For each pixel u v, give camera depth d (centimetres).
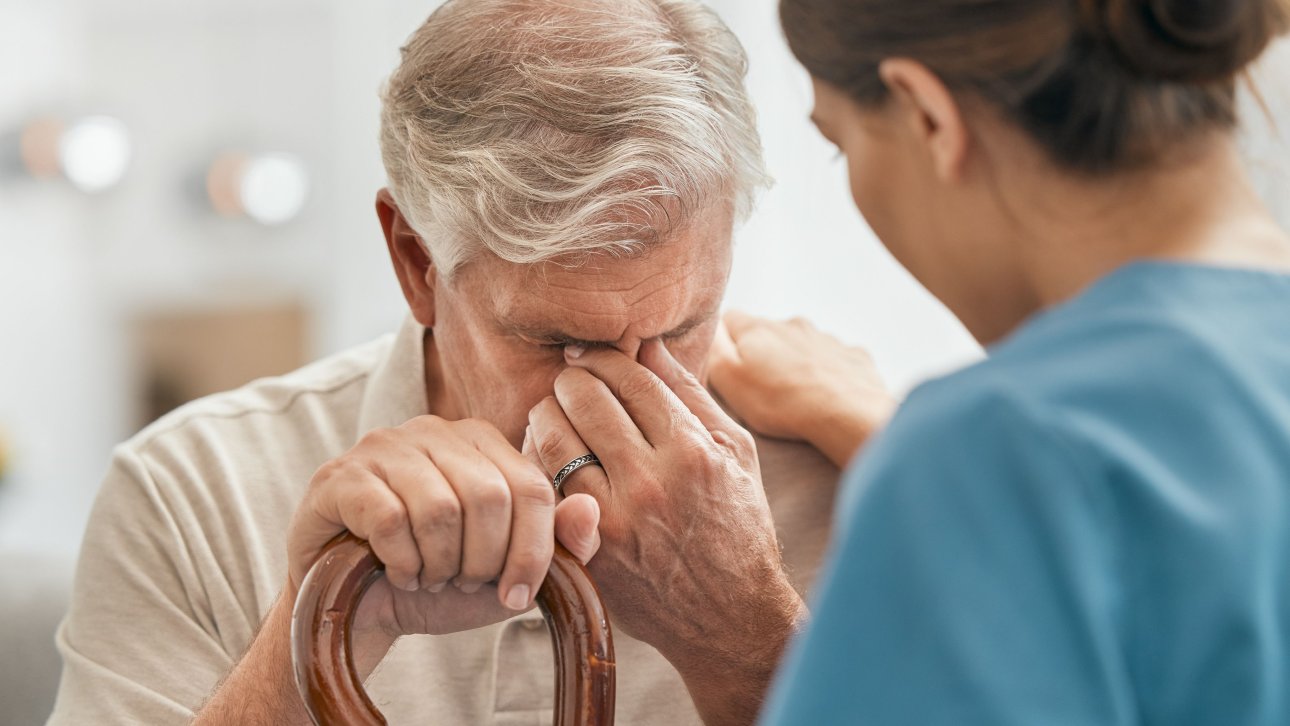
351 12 302
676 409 97
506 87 97
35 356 319
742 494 98
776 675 100
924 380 60
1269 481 56
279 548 116
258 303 312
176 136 312
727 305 241
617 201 95
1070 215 64
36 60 314
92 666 111
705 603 98
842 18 67
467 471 82
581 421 97
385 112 104
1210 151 64
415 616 88
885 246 73
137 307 318
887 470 56
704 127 97
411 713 111
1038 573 53
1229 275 61
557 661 81
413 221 103
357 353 131
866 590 55
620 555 96
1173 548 54
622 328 99
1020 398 55
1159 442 56
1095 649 52
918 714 53
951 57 63
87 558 116
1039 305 67
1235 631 54
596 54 97
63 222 317
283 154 306
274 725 94
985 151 65
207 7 309
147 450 120
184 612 114
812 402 119
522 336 101
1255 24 61
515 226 96
